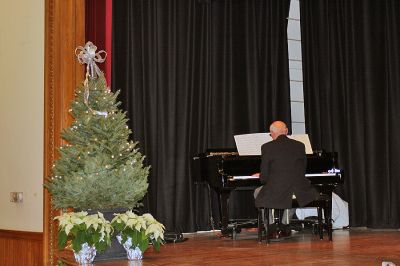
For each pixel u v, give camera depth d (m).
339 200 7.26
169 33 6.85
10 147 5.29
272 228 5.81
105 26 5.57
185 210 6.80
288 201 5.27
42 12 5.14
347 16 7.69
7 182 5.29
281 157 5.34
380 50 7.54
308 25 7.77
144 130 6.63
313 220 6.34
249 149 6.08
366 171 7.50
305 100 7.72
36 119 5.07
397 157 7.41
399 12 7.57
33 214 5.02
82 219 3.80
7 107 5.36
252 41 7.40
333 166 6.20
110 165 4.03
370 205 7.43
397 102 7.47
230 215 7.22
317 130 7.69
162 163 6.70
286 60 7.63
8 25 5.42
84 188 3.94
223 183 5.88
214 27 7.23
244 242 5.49
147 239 3.92
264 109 7.42
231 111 7.21
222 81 7.20
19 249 5.10
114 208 4.05
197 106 7.02
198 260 3.97
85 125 4.14
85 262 3.80
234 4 7.35
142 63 6.68
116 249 3.97
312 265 3.57
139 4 6.70
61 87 4.96
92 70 4.38
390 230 7.06
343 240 5.45
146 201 6.52
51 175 4.50
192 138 6.97
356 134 7.58
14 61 5.33
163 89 6.75
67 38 5.03
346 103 7.66
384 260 3.79
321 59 7.72
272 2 7.60
